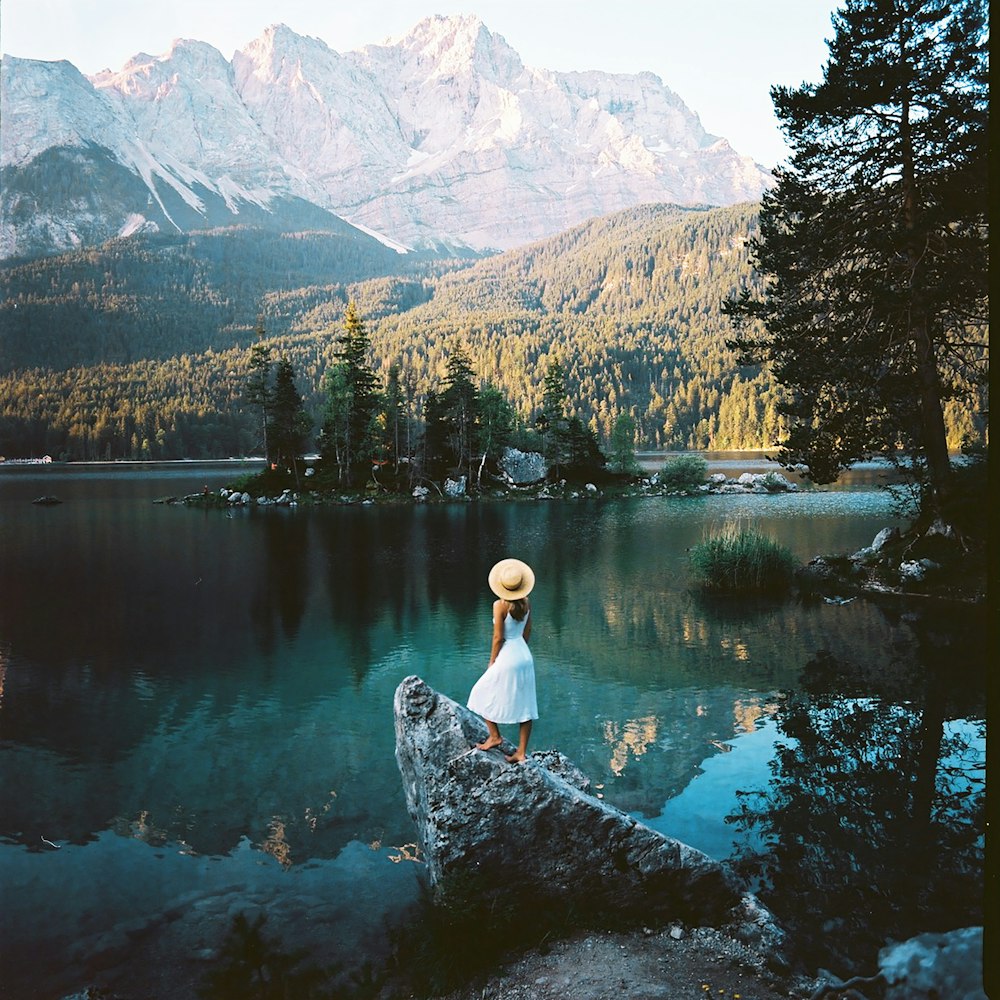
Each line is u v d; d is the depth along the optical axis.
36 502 69.31
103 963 6.92
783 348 27.56
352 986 6.50
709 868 7.31
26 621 22.42
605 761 11.41
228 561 34.38
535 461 86.19
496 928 6.85
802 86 25.81
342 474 81.81
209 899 8.01
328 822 9.76
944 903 7.50
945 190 23.83
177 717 13.98
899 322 24.45
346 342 87.19
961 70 23.09
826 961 6.57
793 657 17.16
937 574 24.02
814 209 26.31
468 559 34.41
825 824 9.24
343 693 15.31
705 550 26.73
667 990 6.10
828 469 27.78
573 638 19.28
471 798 7.25
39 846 9.20
